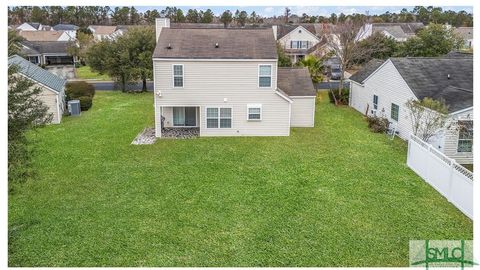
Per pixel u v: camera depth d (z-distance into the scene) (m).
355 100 30.98
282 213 12.85
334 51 37.62
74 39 74.56
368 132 23.53
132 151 19.66
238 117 22.55
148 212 12.96
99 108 31.05
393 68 23.22
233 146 20.55
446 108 17.53
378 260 10.20
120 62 38.41
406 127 21.53
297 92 24.83
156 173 16.53
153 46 38.66
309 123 25.17
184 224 12.14
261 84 22.05
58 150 19.80
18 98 12.20
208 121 22.53
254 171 16.75
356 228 11.84
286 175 16.27
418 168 16.28
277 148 20.17
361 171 16.72
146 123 25.84
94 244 11.02
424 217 12.53
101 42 40.44
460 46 45.50
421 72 22.23
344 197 14.06
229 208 13.23
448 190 13.76
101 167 17.28
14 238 11.30
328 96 35.81
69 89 32.09
